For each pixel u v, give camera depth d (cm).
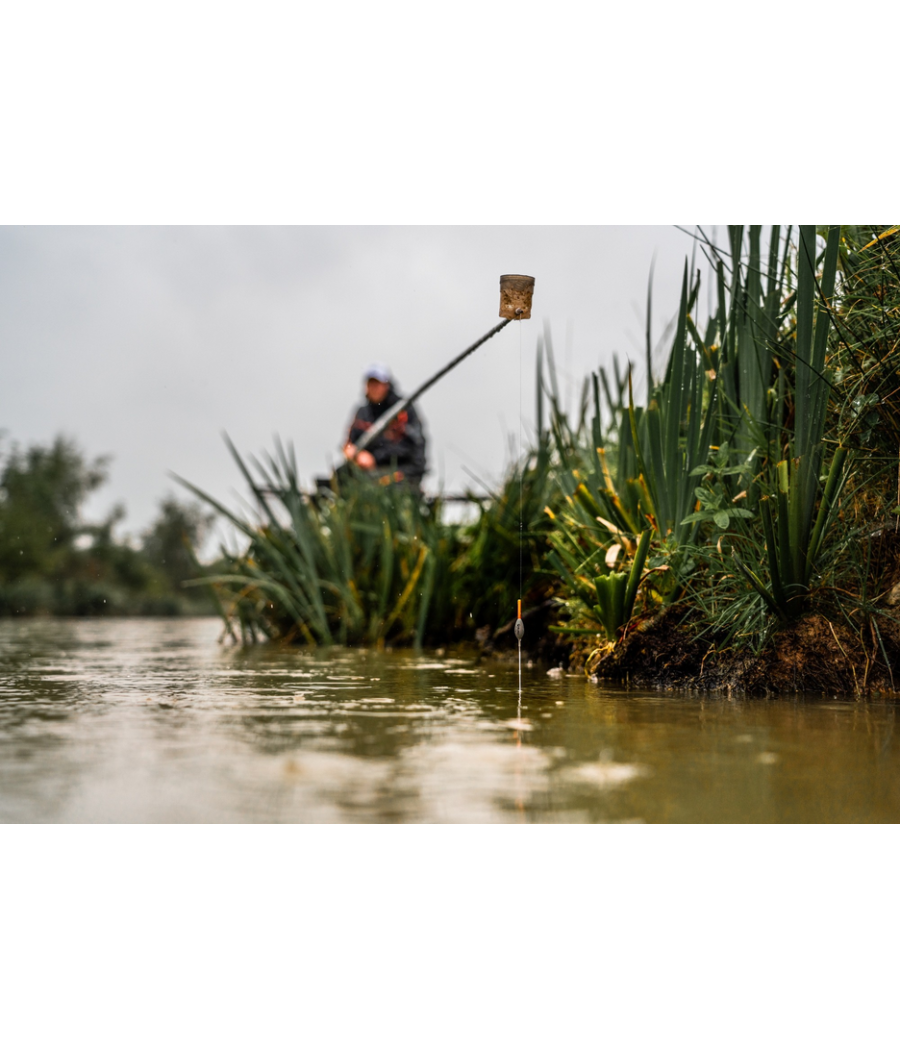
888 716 224
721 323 318
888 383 279
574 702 251
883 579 280
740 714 226
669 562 303
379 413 789
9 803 140
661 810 135
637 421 343
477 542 507
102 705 246
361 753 176
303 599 546
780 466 266
